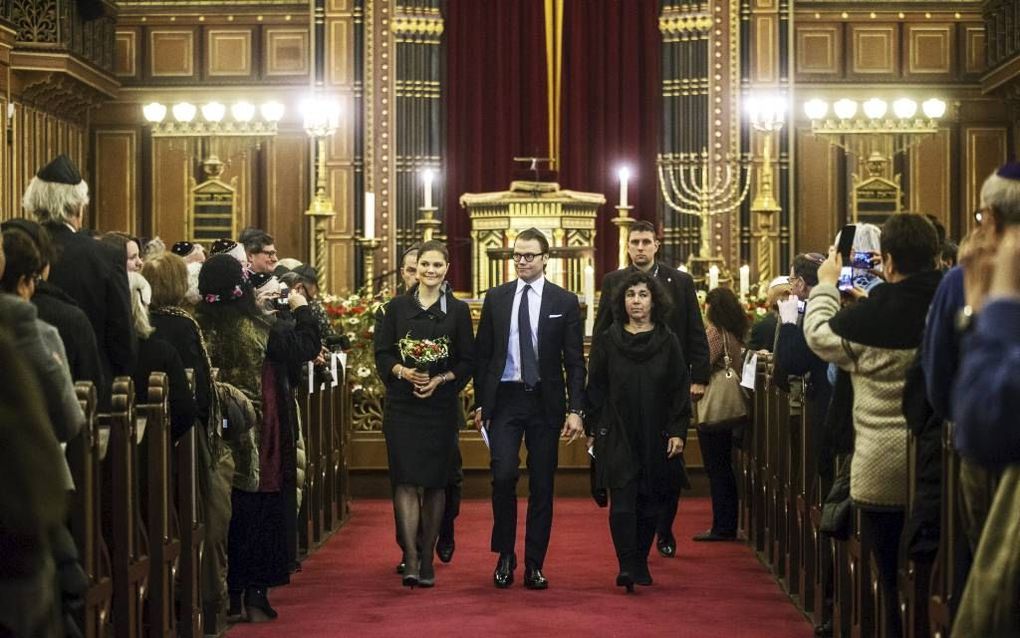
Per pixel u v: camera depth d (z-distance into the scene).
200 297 7.76
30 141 17.38
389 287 19.47
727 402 10.27
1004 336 3.03
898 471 5.87
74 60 17.22
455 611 7.88
